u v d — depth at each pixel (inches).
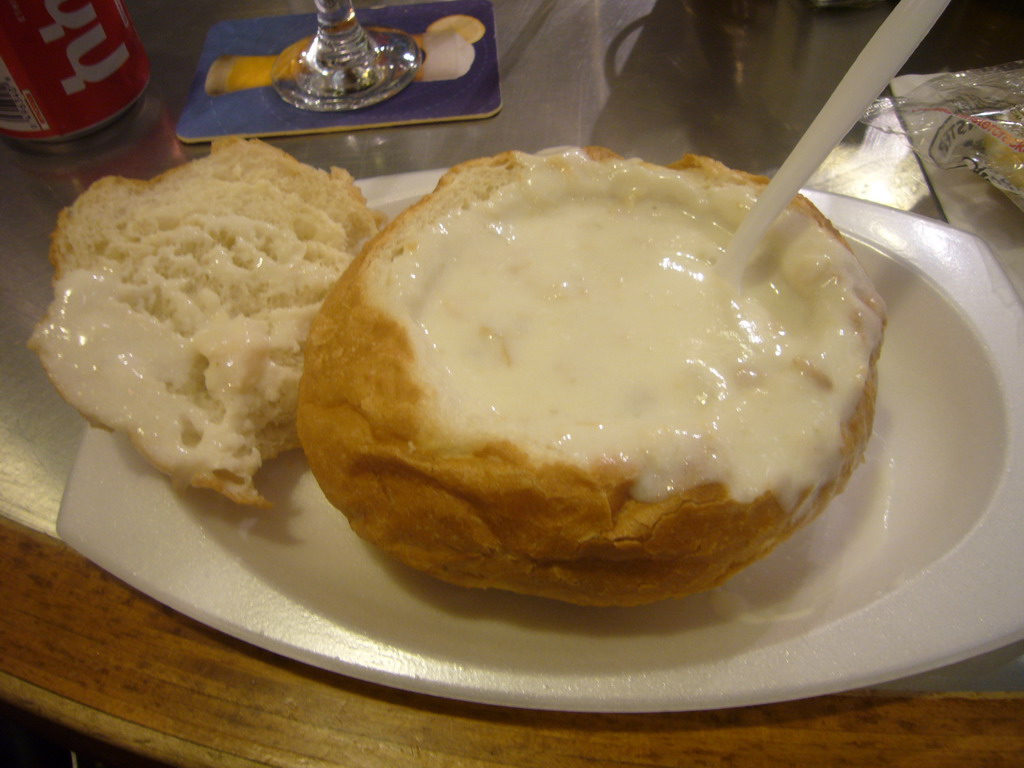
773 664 7.1
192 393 8.8
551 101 13.9
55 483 9.3
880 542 8.3
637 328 8.0
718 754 6.7
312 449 7.8
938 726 6.8
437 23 15.0
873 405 8.0
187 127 13.5
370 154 13.1
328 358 7.8
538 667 7.1
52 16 12.0
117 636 7.4
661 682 7.0
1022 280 10.9
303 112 13.6
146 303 9.1
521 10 15.6
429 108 13.6
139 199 10.0
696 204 8.8
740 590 7.9
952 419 9.0
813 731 6.8
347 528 8.5
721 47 14.7
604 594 7.2
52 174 13.2
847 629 7.3
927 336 9.6
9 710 7.2
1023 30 14.4
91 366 8.4
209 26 15.6
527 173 9.0
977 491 8.3
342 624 7.4
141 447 8.1
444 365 7.6
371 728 6.9
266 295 9.3
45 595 7.6
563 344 7.8
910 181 12.3
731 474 6.9
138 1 16.1
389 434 7.2
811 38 14.8
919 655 7.1
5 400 10.2
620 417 7.3
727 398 7.5
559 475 6.8
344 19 13.9
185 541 7.9
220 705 7.0
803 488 7.1
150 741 6.8
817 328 7.9
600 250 8.6
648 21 15.3
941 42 14.3
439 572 7.5
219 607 7.5
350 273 8.4
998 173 11.7
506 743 6.8
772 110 13.6
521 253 8.6
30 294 11.6
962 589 7.5
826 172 12.5
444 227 8.5
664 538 6.9
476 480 6.9
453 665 7.1
